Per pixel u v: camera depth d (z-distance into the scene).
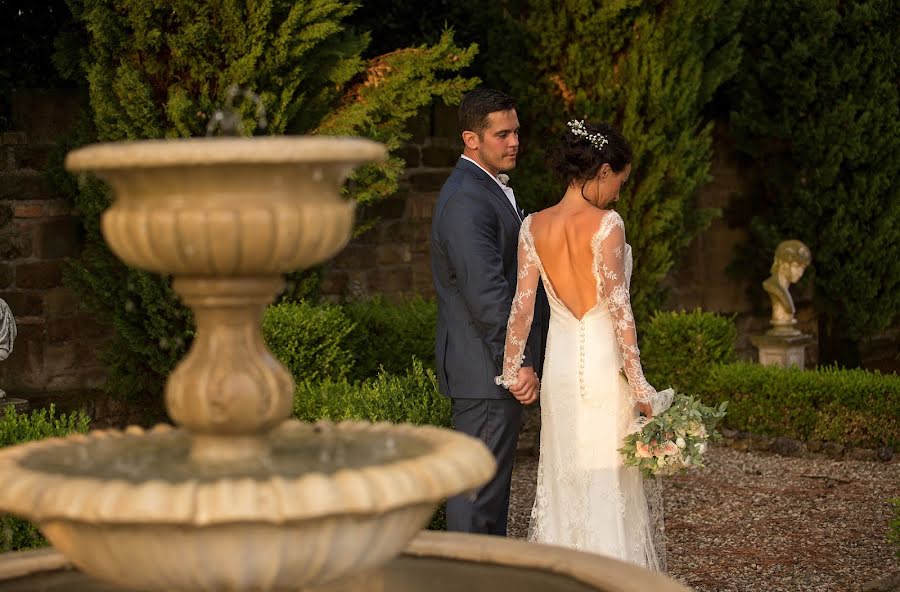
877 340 14.20
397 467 2.44
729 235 12.98
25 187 8.67
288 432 2.97
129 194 2.54
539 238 4.91
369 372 9.02
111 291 8.39
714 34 10.45
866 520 7.22
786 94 12.12
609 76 10.00
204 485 2.28
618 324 4.73
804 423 9.40
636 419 4.81
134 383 8.62
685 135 10.12
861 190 12.17
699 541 6.77
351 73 8.46
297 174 2.48
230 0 7.89
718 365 9.99
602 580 2.90
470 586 3.09
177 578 2.38
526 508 7.41
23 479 2.39
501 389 5.18
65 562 3.16
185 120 8.03
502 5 10.27
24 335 8.72
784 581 5.98
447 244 5.18
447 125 10.98
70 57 8.43
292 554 2.35
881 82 12.04
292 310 7.98
